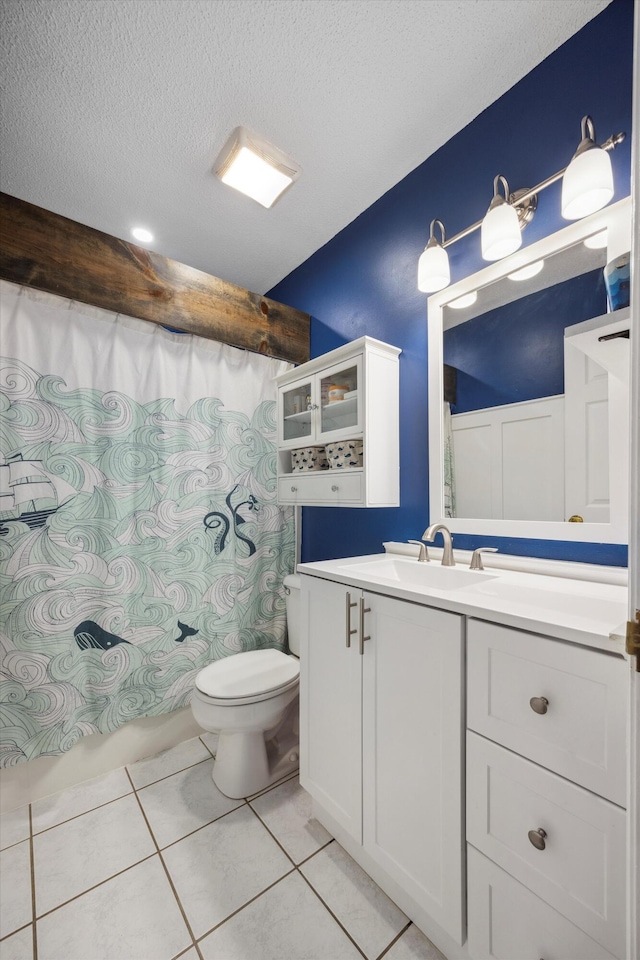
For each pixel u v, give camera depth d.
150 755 1.74
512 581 1.13
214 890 1.12
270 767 1.59
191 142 1.46
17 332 1.44
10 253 1.39
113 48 1.14
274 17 1.08
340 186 1.70
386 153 1.54
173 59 1.18
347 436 1.66
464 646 0.87
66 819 1.38
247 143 1.45
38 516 1.47
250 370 2.07
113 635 1.61
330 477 1.74
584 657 0.68
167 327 1.80
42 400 1.48
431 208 1.56
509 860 0.78
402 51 1.18
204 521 1.89
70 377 1.54
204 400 1.91
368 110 1.36
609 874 0.65
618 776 0.64
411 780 0.98
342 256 1.98
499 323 1.35
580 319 1.15
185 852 1.24
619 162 1.07
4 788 1.42
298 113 1.36
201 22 1.09
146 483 1.72
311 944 0.98
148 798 1.48
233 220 1.89
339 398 1.74
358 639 1.14
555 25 1.13
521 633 0.76
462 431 1.45
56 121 1.36
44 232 1.46
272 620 2.12
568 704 0.70
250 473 2.06
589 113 1.13
